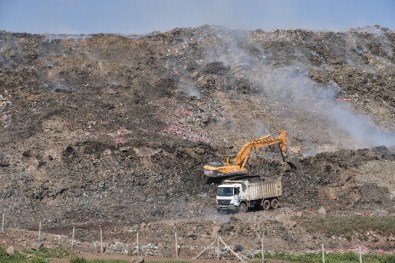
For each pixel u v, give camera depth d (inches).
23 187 7701.8
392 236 6294.3
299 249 5669.3
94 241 5782.5
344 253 5315.0
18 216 7066.9
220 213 7500.0
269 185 7760.8
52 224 6875.0
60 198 7662.4
